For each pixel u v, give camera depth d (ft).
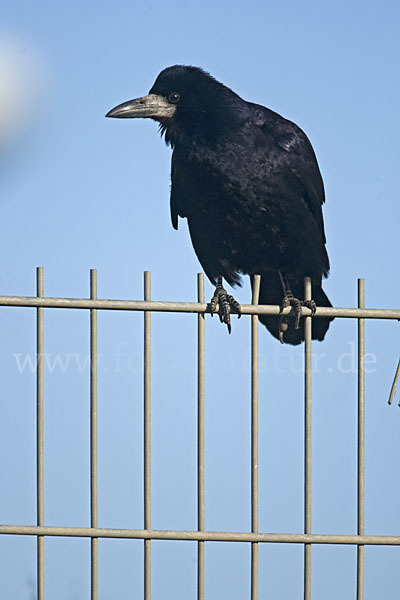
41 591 22.81
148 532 22.95
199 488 23.35
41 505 22.95
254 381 24.06
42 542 22.88
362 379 24.07
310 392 24.14
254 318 24.86
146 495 23.15
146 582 23.06
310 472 23.82
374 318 24.30
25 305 23.03
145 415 23.35
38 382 23.17
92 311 23.35
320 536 23.39
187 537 23.06
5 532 22.61
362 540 23.50
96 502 22.93
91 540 22.90
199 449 23.54
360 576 23.57
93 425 23.12
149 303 23.45
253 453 23.54
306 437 24.00
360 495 23.76
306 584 23.39
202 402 23.61
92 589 22.90
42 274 23.24
